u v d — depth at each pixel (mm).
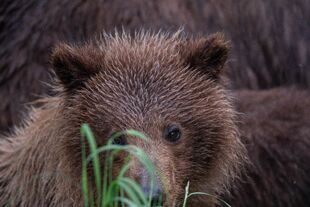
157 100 10102
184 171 10344
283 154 12945
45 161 10930
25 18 14180
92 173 10336
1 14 14320
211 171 10766
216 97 10672
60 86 10797
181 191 10406
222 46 10695
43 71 13859
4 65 14062
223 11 14430
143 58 10484
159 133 9984
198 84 10500
